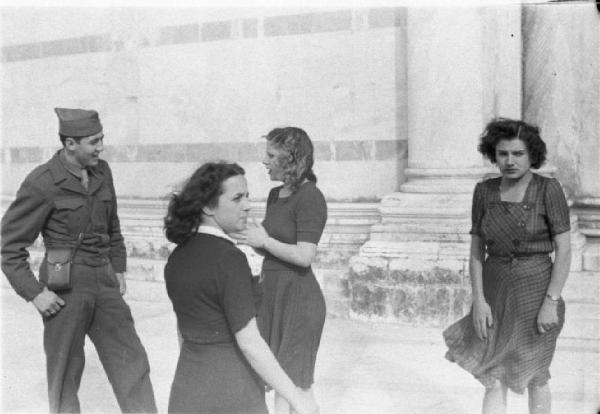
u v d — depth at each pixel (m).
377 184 7.11
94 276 3.68
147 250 8.06
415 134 6.35
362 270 6.21
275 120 7.62
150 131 8.48
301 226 3.46
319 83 7.33
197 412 2.51
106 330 3.74
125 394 3.70
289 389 2.48
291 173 3.49
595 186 6.50
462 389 4.49
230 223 2.57
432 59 6.18
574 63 6.49
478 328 3.30
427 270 5.96
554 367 4.88
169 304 7.50
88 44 8.96
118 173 8.73
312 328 3.46
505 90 6.48
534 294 3.20
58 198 3.61
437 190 6.20
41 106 9.59
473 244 3.42
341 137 7.23
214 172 2.57
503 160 3.19
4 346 5.89
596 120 6.45
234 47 7.80
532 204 3.21
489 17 6.31
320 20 7.29
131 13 8.52
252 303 2.51
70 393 3.68
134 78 8.55
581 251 6.09
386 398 4.36
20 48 9.65
